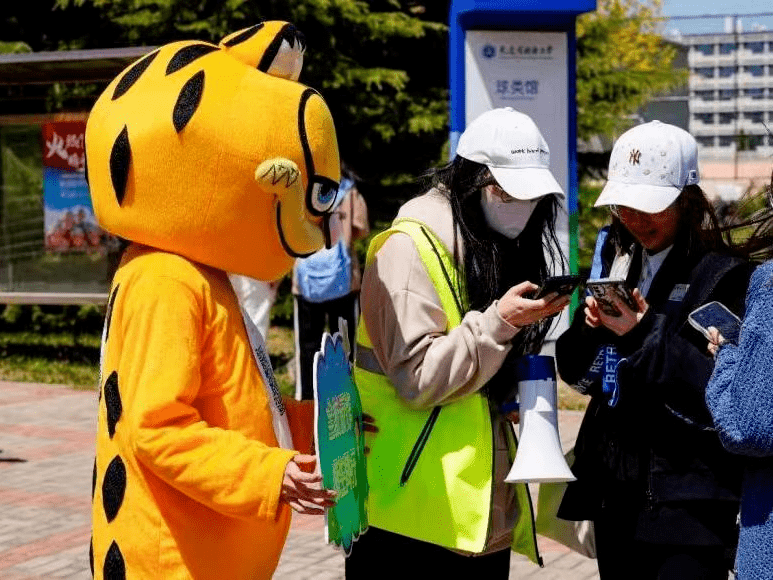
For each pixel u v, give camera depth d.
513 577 5.54
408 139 14.70
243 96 2.84
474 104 7.97
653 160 3.33
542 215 3.41
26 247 12.29
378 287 3.32
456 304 3.29
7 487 7.32
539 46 7.99
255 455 2.72
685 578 3.27
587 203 14.56
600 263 3.70
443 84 14.97
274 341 13.63
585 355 3.48
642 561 3.41
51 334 14.34
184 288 2.79
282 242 2.93
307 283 8.75
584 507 3.46
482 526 3.25
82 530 6.39
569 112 8.07
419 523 3.29
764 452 2.71
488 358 3.17
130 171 2.84
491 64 7.96
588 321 3.35
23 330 14.70
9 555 5.92
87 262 12.18
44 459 8.11
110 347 2.85
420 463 3.29
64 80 11.68
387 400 3.38
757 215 3.40
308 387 8.93
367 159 14.76
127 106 2.88
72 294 12.14
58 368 12.29
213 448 2.71
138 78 2.94
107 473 2.83
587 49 14.99
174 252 2.87
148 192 2.83
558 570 5.64
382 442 3.36
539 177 3.25
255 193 2.83
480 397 3.33
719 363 2.89
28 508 6.82
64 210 12.15
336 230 8.69
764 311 2.72
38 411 9.94
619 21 15.28
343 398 3.09
